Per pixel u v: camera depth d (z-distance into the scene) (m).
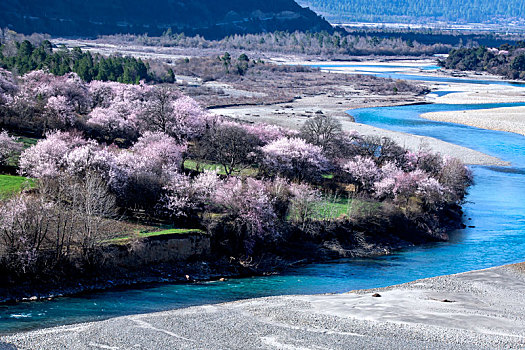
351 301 59.62
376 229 88.19
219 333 49.59
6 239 62.38
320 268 75.19
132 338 48.34
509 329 51.38
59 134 96.88
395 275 72.31
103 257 64.75
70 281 62.12
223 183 83.50
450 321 53.06
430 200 96.25
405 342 47.72
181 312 55.19
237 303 58.78
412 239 89.12
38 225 64.06
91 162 80.31
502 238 90.12
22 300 58.06
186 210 77.44
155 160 88.38
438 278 69.50
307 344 47.31
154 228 73.00
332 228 84.75
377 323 52.16
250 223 75.62
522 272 72.56
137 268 67.00
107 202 70.88
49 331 49.72
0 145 88.12
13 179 80.44
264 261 74.69
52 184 75.12
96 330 49.88
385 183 98.31
